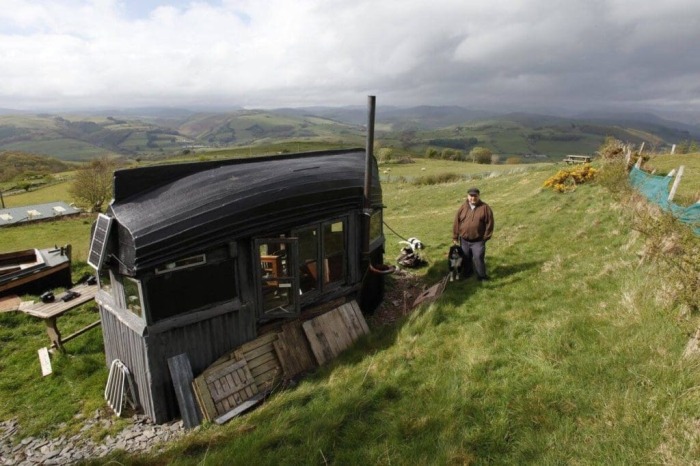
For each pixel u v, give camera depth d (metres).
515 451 4.84
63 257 15.71
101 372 9.97
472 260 11.23
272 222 9.28
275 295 9.81
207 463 5.81
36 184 85.75
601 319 6.98
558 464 4.47
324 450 5.57
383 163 88.50
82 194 56.78
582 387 5.50
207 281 8.59
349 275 11.40
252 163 10.52
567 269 10.09
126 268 7.84
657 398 4.89
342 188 10.84
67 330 12.01
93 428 8.16
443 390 6.25
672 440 4.30
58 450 7.59
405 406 6.16
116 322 9.09
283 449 5.73
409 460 5.07
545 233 14.33
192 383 8.20
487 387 6.07
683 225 9.20
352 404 6.45
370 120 10.70
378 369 7.53
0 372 10.16
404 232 21.80
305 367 9.58
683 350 5.52
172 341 8.25
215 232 8.38
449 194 34.69
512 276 10.70
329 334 10.05
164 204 8.30
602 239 11.76
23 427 8.30
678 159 29.19
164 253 7.76
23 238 37.41
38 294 14.48
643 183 15.62
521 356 6.59
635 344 5.98
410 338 8.55
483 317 8.55
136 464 6.41
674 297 6.57
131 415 8.53
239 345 9.18
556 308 8.07
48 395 9.28
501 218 19.12
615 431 4.64
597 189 18.81
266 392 8.71
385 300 13.04
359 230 11.52
